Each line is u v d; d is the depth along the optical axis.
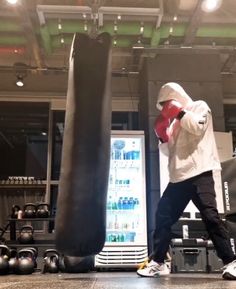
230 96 5.91
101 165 1.50
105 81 1.63
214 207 2.36
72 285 1.96
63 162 1.52
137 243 4.41
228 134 4.94
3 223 5.34
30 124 6.07
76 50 1.68
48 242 4.42
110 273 3.82
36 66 5.51
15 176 5.74
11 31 4.61
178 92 2.59
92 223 1.42
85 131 1.52
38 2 4.07
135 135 4.76
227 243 2.31
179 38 4.82
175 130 2.60
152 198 4.72
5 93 5.86
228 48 4.80
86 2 3.95
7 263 3.69
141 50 4.82
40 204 4.51
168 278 2.53
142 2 4.14
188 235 4.19
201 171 2.42
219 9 4.45
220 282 2.05
